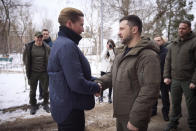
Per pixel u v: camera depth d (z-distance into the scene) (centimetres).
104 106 456
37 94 551
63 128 172
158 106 463
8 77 922
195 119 287
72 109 168
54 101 167
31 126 333
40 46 398
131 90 170
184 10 1390
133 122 157
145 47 165
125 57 175
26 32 1263
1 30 1552
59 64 162
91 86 168
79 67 160
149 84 155
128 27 174
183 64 286
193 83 263
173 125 311
